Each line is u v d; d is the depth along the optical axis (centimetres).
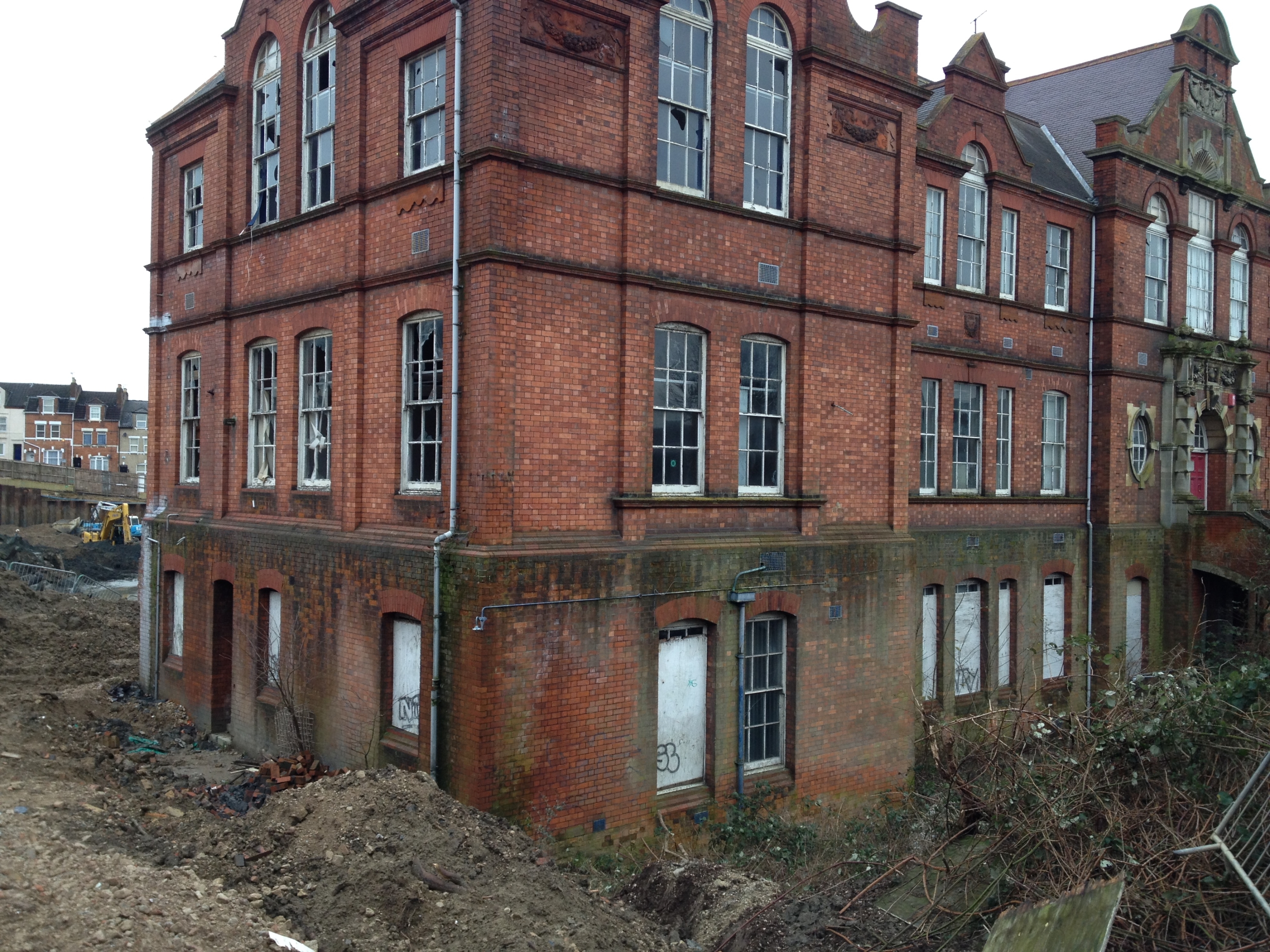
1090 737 985
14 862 747
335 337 1411
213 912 756
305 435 1519
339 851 901
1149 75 2453
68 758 1258
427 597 1177
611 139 1227
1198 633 2297
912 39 1571
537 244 1159
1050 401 2152
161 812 1089
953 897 966
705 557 1294
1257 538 2195
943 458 1884
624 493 1227
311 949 759
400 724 1267
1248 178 2611
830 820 1379
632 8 1233
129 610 2912
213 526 1692
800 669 1398
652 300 1260
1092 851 852
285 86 1555
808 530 1427
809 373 1428
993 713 1139
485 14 1129
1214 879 798
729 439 1352
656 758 1250
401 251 1285
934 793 1430
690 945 905
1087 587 2178
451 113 1205
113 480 6519
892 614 1525
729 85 1347
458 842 933
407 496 1266
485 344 1127
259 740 1551
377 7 1316
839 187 1476
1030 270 2073
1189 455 2331
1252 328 2630
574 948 793
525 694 1127
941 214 1902
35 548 4391
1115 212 2188
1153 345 2302
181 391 1878
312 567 1417
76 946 649
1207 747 948
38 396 9800
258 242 1617
